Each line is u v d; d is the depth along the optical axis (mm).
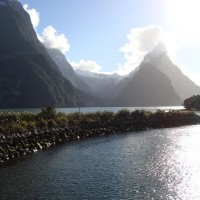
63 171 32438
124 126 74688
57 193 25516
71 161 37250
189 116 99750
